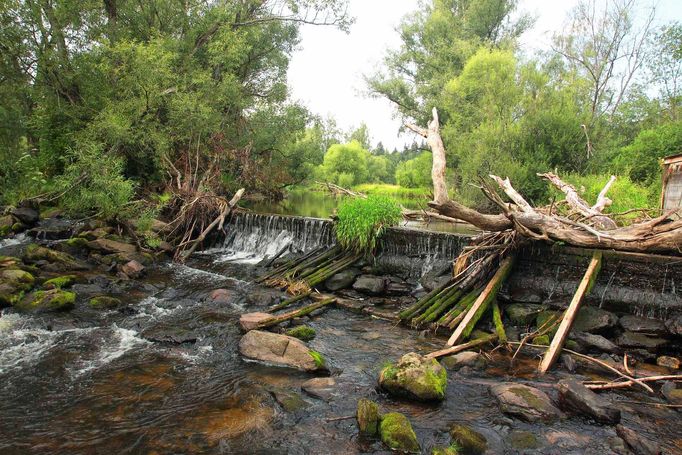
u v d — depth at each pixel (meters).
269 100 28.78
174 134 21.34
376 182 82.81
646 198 16.48
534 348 8.10
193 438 5.38
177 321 9.55
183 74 23.27
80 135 19.61
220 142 23.12
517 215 9.55
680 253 8.62
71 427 5.58
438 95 34.72
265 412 5.98
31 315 9.28
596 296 9.23
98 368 7.26
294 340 7.72
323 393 6.42
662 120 29.98
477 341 8.12
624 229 9.34
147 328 9.03
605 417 5.68
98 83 20.94
